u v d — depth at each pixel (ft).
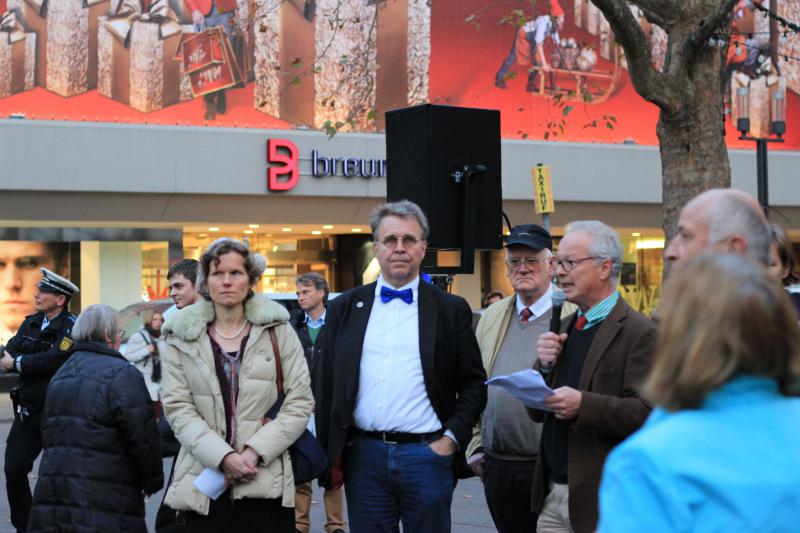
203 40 70.54
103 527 17.07
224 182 68.95
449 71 76.02
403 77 74.74
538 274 17.47
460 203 23.16
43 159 65.46
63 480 17.20
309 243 82.38
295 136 70.28
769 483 5.84
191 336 16.06
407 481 16.10
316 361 26.16
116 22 68.90
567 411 12.90
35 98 67.26
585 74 79.82
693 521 5.84
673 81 33.68
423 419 16.21
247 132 69.41
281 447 15.72
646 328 13.28
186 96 70.23
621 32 32.45
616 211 79.66
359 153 71.61
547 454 14.38
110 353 17.87
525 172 76.23
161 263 72.13
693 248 8.98
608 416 12.78
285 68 72.02
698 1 34.06
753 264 6.28
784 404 6.19
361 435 16.44
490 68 77.20
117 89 68.90
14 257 68.69
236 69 71.15
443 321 16.44
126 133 67.10
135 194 67.77
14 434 24.34
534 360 17.25
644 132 81.35
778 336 6.06
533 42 78.28
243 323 16.47
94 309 18.11
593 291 13.79
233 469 15.48
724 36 33.81
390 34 74.49
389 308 16.62
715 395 6.11
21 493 24.23
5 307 68.44
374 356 16.43
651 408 12.85
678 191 34.42
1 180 64.75
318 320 27.53
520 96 78.07
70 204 66.90
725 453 5.92
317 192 70.79
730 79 83.82
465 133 23.31
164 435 19.80
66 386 17.57
